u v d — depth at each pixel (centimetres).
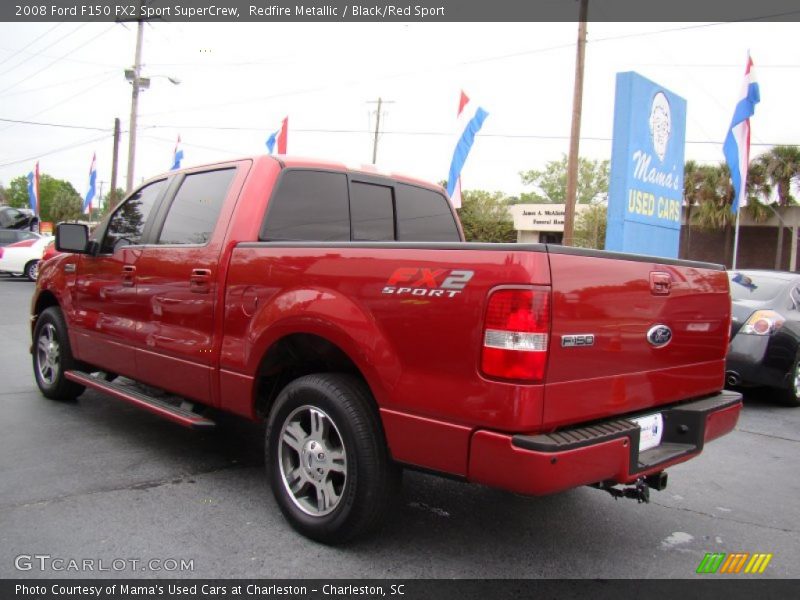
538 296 251
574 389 268
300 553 317
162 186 471
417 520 364
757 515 397
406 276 285
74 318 529
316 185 421
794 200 3178
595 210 4272
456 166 1684
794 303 710
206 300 387
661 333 320
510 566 315
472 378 262
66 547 313
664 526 373
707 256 3584
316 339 330
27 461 431
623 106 1262
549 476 249
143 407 436
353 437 303
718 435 350
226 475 420
